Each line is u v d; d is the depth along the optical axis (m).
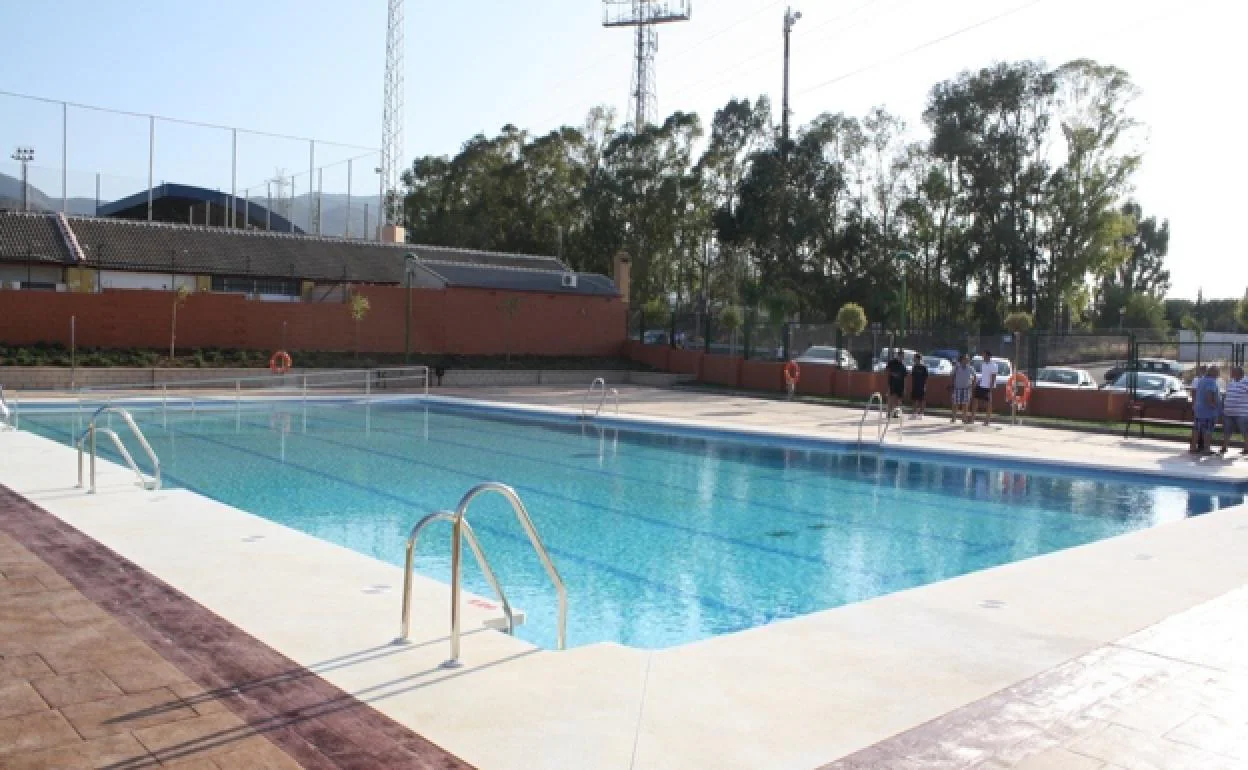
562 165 59.97
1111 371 32.34
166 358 27.34
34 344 26.66
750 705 4.58
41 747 3.87
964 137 48.56
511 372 32.69
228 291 34.34
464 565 9.06
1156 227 94.69
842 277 52.72
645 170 54.53
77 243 30.25
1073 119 47.72
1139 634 5.91
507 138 62.53
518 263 42.94
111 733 4.02
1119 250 49.56
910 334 35.34
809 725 4.36
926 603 6.60
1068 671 5.20
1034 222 49.34
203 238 33.78
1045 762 4.04
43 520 8.31
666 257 57.34
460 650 5.24
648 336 41.00
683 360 34.94
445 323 34.06
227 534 7.99
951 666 5.25
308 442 17.42
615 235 55.50
